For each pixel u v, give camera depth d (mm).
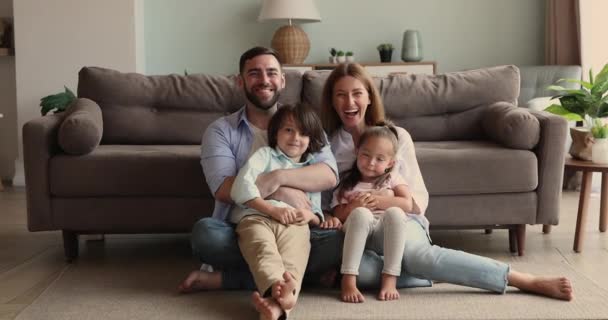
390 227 2416
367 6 5938
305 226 2461
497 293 2463
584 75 5281
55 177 2896
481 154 2947
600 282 2611
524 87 5398
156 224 2959
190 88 3512
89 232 2994
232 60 5965
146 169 2916
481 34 5930
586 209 3088
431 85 3510
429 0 5918
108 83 3475
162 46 5938
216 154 2625
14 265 2967
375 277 2484
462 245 3250
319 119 2607
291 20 5910
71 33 5250
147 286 2619
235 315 2270
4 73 5637
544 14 5871
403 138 2691
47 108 4895
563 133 2938
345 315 2248
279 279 2176
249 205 2434
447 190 2939
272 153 2559
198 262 2992
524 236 3031
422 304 2355
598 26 5188
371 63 5617
